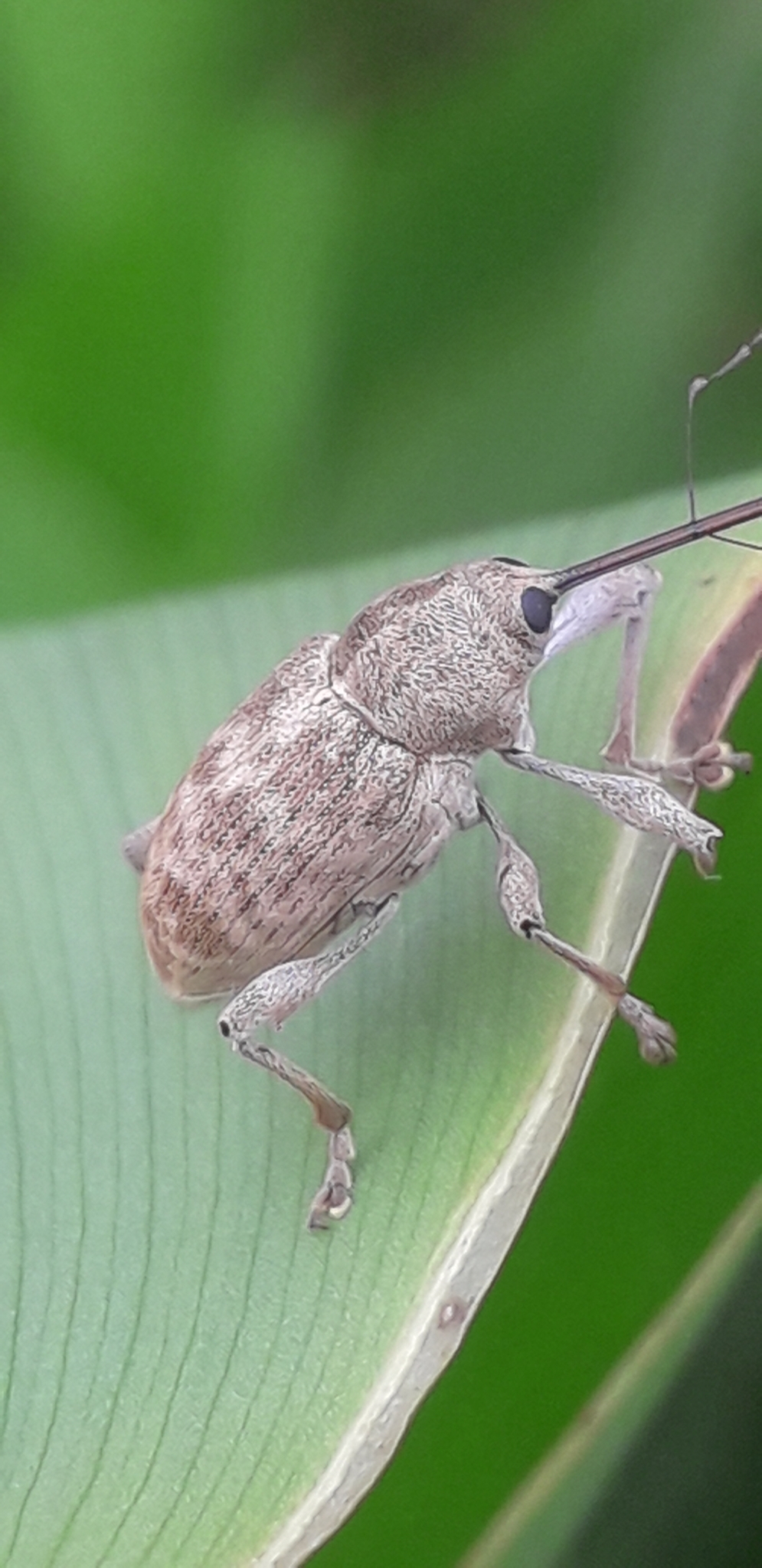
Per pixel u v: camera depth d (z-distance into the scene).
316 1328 0.07
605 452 0.09
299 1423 0.07
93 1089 0.08
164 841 0.08
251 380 0.09
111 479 0.09
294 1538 0.07
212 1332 0.07
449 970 0.08
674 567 0.08
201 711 0.08
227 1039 0.08
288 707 0.08
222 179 0.09
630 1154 0.07
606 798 0.08
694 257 0.09
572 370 0.09
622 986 0.07
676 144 0.09
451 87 0.09
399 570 0.08
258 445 0.09
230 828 0.08
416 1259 0.07
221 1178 0.07
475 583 0.08
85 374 0.09
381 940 0.08
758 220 0.09
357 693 0.08
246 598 0.08
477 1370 0.07
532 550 0.08
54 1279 0.07
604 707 0.08
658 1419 0.07
